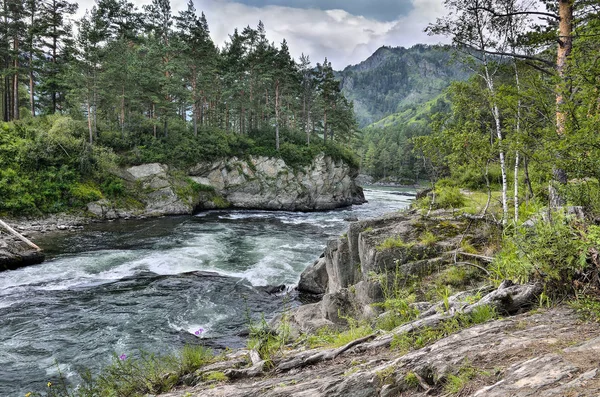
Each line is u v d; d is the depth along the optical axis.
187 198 37.62
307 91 60.53
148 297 13.33
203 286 14.55
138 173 36.25
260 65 49.09
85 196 30.58
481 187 17.30
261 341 5.72
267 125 57.09
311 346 5.69
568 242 3.78
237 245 22.33
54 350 9.26
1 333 10.25
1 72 38.00
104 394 5.07
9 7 38.78
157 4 46.75
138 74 38.97
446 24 9.66
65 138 32.56
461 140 9.68
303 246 22.28
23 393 7.31
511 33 9.22
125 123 41.28
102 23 40.22
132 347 9.44
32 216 27.02
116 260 18.20
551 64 8.06
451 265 7.53
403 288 7.31
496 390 2.13
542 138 6.79
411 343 3.81
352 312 8.42
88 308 12.23
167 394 4.45
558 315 3.33
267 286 14.64
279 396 3.36
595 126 5.11
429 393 2.55
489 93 8.71
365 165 115.44
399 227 10.04
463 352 2.87
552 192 6.76
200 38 43.88
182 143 41.22
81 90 34.66
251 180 43.97
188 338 10.02
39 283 14.67
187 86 48.16
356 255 10.54
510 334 3.04
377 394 2.85
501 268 5.47
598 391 1.75
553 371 2.13
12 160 28.78
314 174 47.28
